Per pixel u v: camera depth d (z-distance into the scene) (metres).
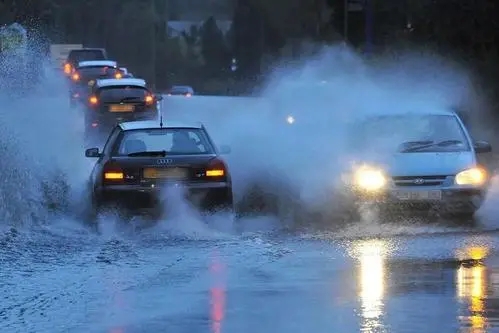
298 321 23.36
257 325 23.05
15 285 27.92
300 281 28.28
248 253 33.19
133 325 23.17
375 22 121.56
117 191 38.22
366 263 31.14
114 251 33.69
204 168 38.81
